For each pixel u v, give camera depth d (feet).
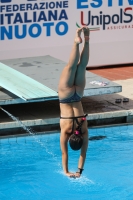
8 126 120.16
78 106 89.10
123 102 135.33
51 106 133.49
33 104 135.74
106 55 166.40
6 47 156.97
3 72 136.98
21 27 156.66
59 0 158.20
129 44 167.32
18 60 149.38
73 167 108.78
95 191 100.07
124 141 122.42
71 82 88.02
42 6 157.07
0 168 109.40
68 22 160.45
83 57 87.10
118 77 157.17
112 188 101.14
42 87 123.13
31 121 121.39
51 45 160.56
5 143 120.37
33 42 158.71
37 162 112.06
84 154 90.33
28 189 101.14
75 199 97.09
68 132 88.58
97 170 108.37
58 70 136.87
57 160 112.88
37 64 143.54
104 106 132.26
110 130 127.24
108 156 114.83
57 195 98.68
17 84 126.21
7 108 132.26
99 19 162.91
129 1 164.25
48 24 158.81
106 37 164.86
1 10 153.58
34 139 122.11
